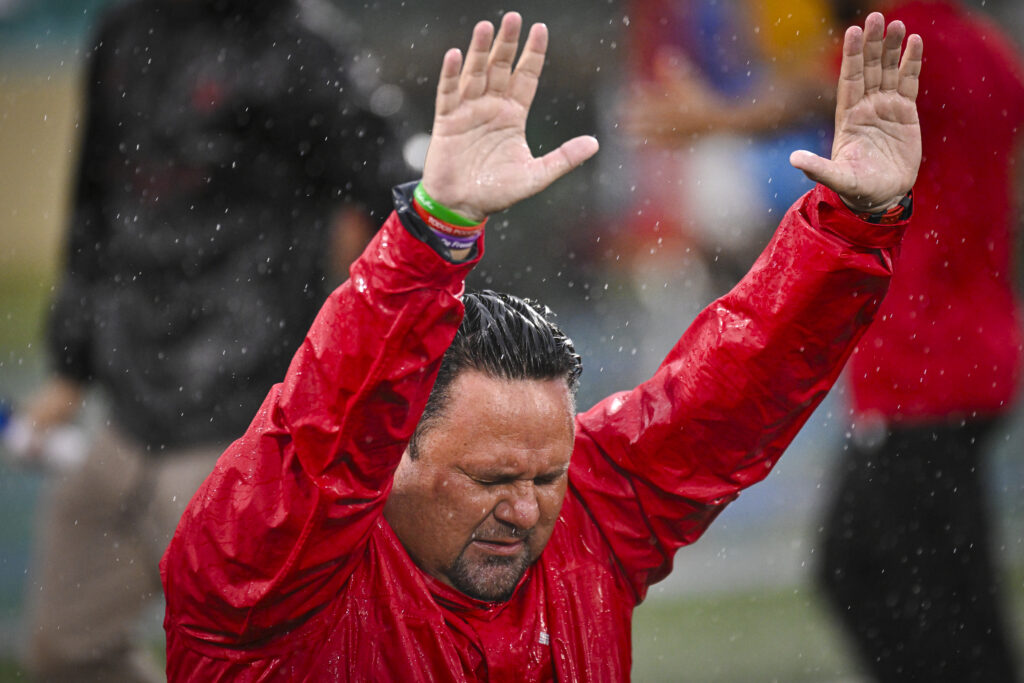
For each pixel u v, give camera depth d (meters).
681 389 7.63
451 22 47.47
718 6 25.11
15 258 57.47
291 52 11.85
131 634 12.23
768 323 7.32
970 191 13.09
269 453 6.43
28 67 58.09
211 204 11.70
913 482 12.96
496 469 6.70
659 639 18.20
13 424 12.16
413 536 6.97
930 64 13.00
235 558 6.48
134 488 11.73
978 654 12.90
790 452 28.27
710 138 15.19
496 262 41.19
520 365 6.72
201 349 11.56
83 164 12.20
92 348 12.18
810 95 14.89
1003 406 13.23
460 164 6.06
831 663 16.83
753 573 21.31
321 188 11.98
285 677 6.86
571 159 6.16
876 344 13.05
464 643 7.15
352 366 6.15
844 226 7.09
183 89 11.78
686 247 33.22
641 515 7.88
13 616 18.91
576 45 44.31
